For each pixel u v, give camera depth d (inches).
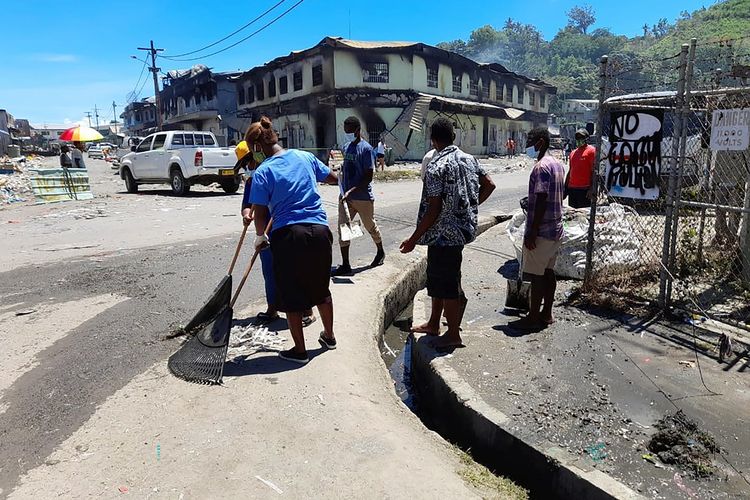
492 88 1457.9
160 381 141.4
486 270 278.8
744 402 139.6
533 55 5502.0
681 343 176.4
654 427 128.5
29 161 1363.2
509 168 1051.9
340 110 1087.0
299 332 149.3
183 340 169.3
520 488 113.6
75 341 170.6
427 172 157.9
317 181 161.9
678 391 145.5
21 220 438.3
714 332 183.2
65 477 103.2
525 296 211.5
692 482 108.7
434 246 162.6
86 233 366.3
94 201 562.6
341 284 233.3
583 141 331.3
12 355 160.7
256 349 160.1
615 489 104.7
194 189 693.3
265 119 154.3
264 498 97.3
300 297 146.0
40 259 285.9
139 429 118.9
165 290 225.9
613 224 247.4
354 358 157.2
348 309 199.9
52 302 211.5
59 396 134.8
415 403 169.5
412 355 188.1
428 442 119.6
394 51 1114.1
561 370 158.2
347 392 136.0
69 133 609.3
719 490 106.3
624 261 235.3
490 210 462.6
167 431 117.9
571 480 111.3
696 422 130.0
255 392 134.2
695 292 217.8
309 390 135.7
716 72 211.0
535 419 131.6
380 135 1128.2
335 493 99.0
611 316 201.8
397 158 1139.3
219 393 134.0
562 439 123.4
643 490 106.0
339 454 110.3
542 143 176.4
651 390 146.2
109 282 238.7
